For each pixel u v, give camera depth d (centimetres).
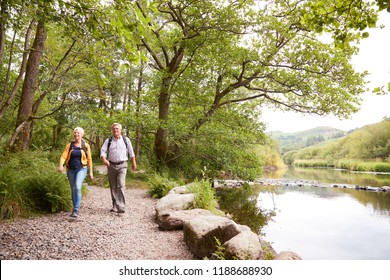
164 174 1182
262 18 1234
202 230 392
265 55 1400
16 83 808
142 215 623
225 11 1211
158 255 386
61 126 1803
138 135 1616
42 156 857
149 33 1272
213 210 618
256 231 714
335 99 1399
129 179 1149
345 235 714
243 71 1419
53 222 501
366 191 1594
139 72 1952
